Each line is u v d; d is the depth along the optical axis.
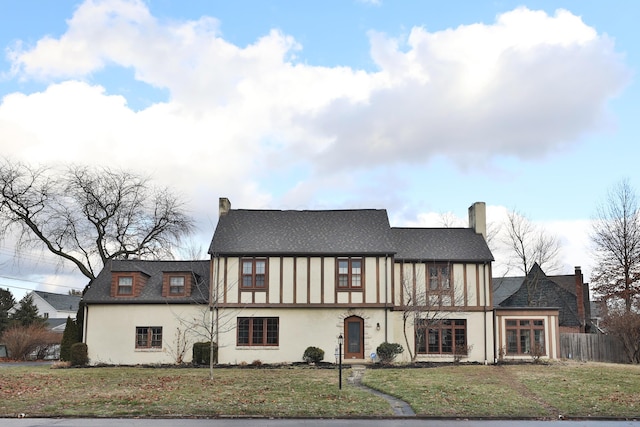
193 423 14.16
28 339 40.19
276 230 33.75
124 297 32.53
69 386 20.55
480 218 35.66
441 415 15.41
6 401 16.98
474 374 24.75
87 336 31.98
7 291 61.81
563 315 46.56
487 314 32.91
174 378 23.31
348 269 32.03
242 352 31.30
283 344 31.41
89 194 39.62
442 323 32.78
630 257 43.31
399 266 33.31
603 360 35.44
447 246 34.41
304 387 20.34
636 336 34.19
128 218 40.78
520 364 30.80
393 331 32.31
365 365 30.08
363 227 33.84
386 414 15.51
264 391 19.28
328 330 31.58
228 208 35.50
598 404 17.16
